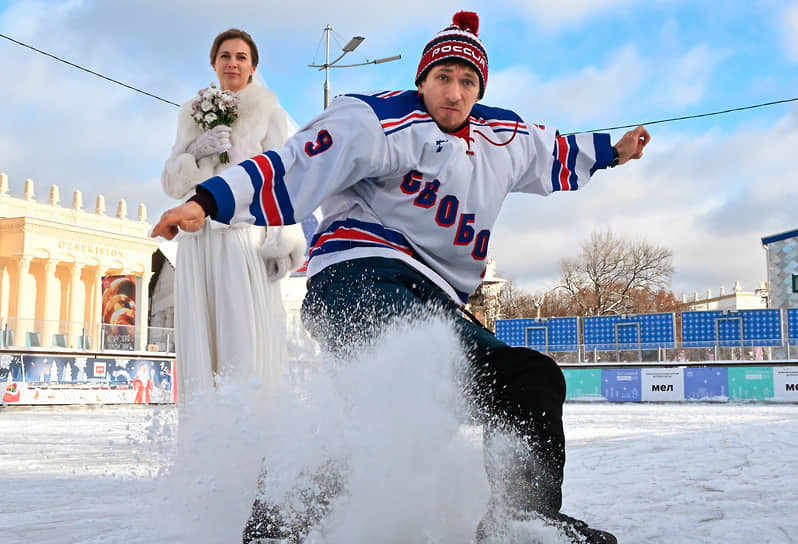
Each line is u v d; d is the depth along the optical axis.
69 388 20.58
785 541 2.90
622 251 60.28
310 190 2.58
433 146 2.71
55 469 5.66
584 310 60.94
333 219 2.77
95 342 21.83
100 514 3.56
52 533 3.07
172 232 2.37
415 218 2.73
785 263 33.56
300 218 2.58
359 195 2.75
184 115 4.57
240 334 4.21
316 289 2.67
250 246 4.32
